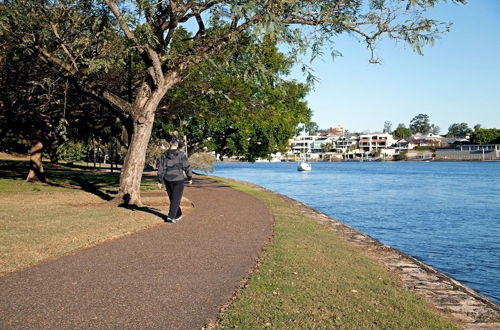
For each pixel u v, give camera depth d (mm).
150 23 14906
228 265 7398
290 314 5168
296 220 13852
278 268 7258
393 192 44031
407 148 195000
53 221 11328
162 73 14805
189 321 4902
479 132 173125
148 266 7270
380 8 13039
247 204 17188
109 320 4902
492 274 13172
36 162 25016
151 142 44719
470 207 31453
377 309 5633
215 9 13977
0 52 17203
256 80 14719
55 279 6445
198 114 22844
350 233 12844
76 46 16203
